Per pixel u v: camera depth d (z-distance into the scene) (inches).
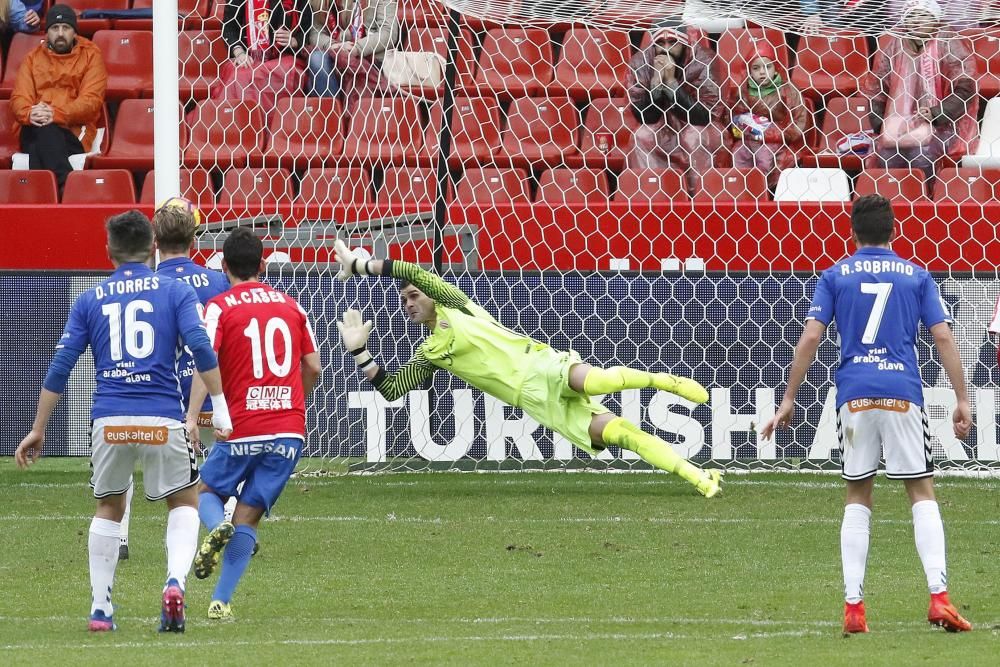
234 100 1891.0
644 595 882.1
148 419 750.5
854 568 756.6
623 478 1427.2
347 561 1005.2
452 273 1497.3
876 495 1299.2
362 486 1375.5
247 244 816.3
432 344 1269.7
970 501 1261.1
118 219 767.7
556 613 826.2
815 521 1165.1
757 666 647.1
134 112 1937.7
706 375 1473.9
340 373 1493.6
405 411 1492.4
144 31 2054.6
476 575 951.6
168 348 758.5
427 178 1791.3
